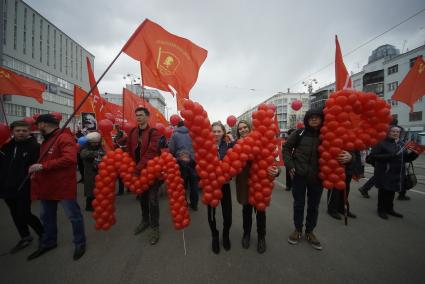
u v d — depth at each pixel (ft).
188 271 8.50
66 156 8.97
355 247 10.17
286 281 7.88
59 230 12.14
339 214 14.11
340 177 9.25
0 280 8.07
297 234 10.64
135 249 10.16
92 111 24.90
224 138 11.92
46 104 118.01
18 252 10.03
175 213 9.82
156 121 24.25
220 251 9.89
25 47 108.68
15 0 102.78
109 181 10.03
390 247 10.16
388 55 107.34
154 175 10.14
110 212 10.20
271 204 16.65
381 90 105.50
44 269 8.72
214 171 8.79
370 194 19.11
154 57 14.43
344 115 8.85
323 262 9.00
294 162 10.34
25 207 10.28
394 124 13.92
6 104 90.74
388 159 13.12
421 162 44.34
